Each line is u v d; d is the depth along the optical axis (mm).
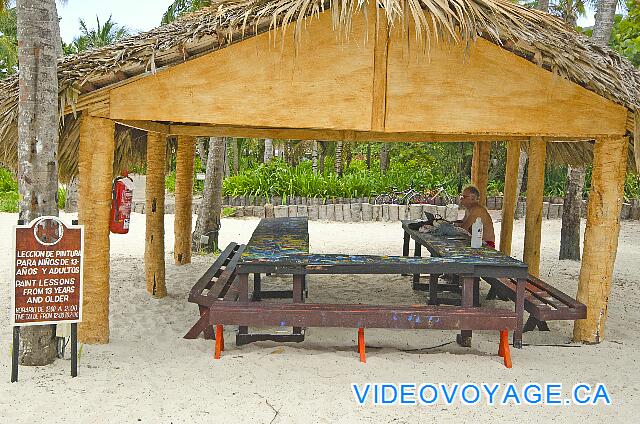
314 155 24234
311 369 4531
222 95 4828
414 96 4902
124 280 8086
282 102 4859
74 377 4168
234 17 4516
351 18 4648
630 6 10984
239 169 25594
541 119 4988
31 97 4215
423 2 4340
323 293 7719
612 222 5336
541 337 5875
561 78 4953
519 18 4762
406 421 3715
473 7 4395
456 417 3797
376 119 4891
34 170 4215
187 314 6484
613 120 5039
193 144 9094
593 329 5473
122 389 4016
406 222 8867
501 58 4922
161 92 4805
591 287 5461
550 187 20422
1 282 7789
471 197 7477
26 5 4211
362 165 26719
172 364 4602
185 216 9258
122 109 4797
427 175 20562
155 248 7191
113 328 5785
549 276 9102
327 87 4859
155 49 4535
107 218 4930
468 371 4602
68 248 4090
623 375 4613
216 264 6715
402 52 4871
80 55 4871
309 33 4816
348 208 16484
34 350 4336
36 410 3609
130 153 7766
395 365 4648
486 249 5898
